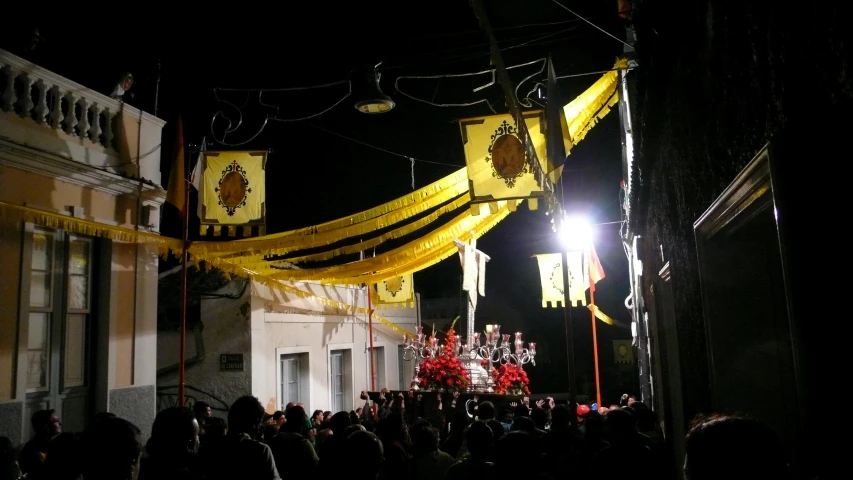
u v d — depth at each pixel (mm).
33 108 8414
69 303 8867
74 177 8750
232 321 14516
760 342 3490
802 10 1707
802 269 1654
